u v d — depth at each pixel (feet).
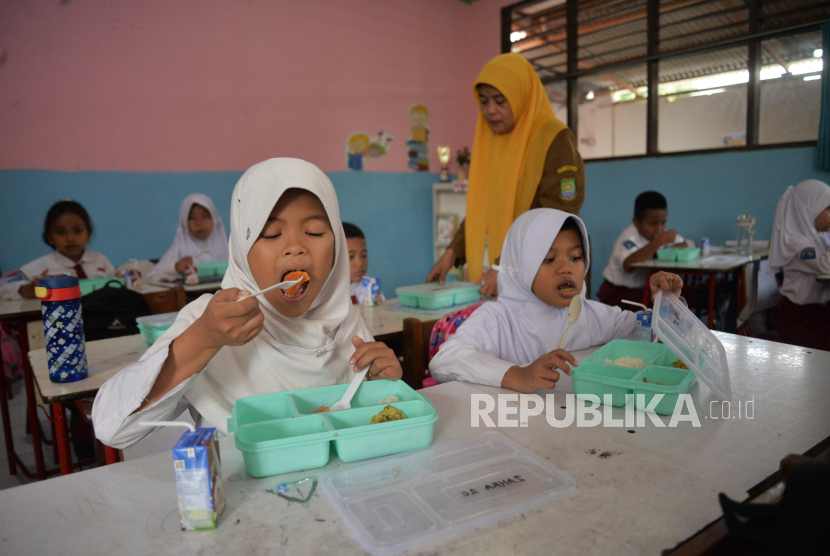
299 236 2.81
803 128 12.67
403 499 1.92
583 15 15.26
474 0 17.65
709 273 9.59
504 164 7.90
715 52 13.80
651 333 4.04
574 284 4.27
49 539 1.76
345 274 3.36
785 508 1.74
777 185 12.54
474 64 18.01
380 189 16.53
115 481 2.18
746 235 12.35
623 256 11.34
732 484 2.00
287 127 14.33
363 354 2.91
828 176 11.87
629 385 2.79
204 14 12.71
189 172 12.76
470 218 8.57
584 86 17.06
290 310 2.92
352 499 1.92
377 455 2.28
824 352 3.97
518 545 1.64
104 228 11.71
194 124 12.76
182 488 1.77
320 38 14.76
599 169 15.39
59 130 11.01
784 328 8.99
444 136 18.04
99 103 11.43
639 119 18.26
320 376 3.21
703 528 1.72
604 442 2.40
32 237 10.88
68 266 10.28
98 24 11.28
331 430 2.26
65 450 4.38
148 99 12.05
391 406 2.47
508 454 2.26
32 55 10.59
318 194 2.82
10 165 10.53
